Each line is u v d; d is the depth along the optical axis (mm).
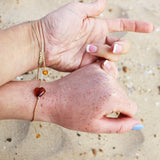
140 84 500
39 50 423
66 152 436
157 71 515
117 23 443
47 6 540
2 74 390
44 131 446
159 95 495
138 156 445
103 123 382
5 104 391
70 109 388
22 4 533
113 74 427
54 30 416
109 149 446
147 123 469
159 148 454
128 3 572
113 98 379
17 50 400
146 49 531
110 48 420
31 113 399
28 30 415
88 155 438
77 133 451
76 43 434
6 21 512
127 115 394
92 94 385
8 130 441
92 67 420
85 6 427
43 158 429
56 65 446
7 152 429
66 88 400
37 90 394
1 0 530
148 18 558
